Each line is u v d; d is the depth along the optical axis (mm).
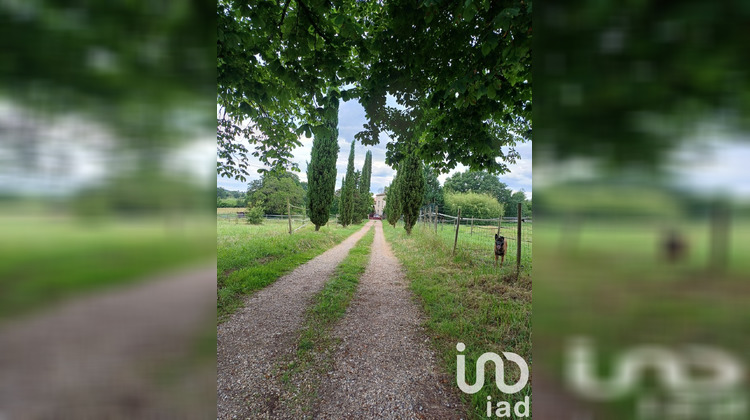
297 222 15945
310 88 3865
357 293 4781
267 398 2236
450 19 3043
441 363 2693
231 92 4191
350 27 3227
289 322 3570
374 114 4523
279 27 3375
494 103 3926
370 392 2305
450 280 5297
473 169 5883
